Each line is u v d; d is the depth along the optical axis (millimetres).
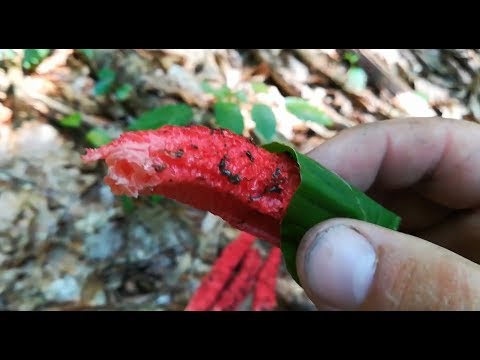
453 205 100
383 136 94
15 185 130
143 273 132
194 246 137
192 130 57
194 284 133
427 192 100
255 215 65
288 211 63
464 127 94
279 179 62
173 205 139
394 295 64
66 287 126
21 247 126
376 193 103
